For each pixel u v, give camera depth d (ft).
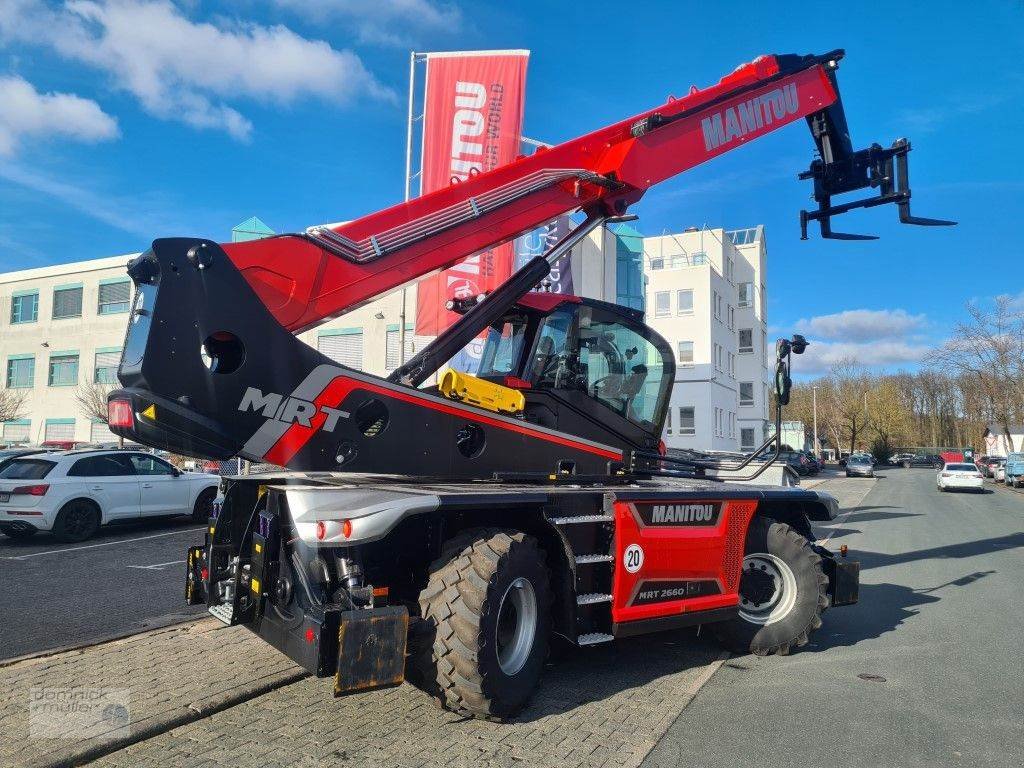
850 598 20.44
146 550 35.06
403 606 12.78
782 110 24.13
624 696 15.30
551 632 15.28
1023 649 19.47
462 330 17.51
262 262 15.08
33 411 122.11
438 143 43.91
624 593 15.57
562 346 19.42
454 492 13.35
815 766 11.94
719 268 143.95
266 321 14.23
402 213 16.98
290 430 14.32
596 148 20.36
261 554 13.96
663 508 16.55
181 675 15.76
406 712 14.02
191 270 13.62
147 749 12.24
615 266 90.99
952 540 44.62
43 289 123.65
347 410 14.99
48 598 24.59
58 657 17.11
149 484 41.37
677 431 126.41
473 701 12.97
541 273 18.94
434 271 17.53
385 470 15.34
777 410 20.65
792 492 19.93
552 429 18.16
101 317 118.73
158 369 13.12
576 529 15.55
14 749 11.82
